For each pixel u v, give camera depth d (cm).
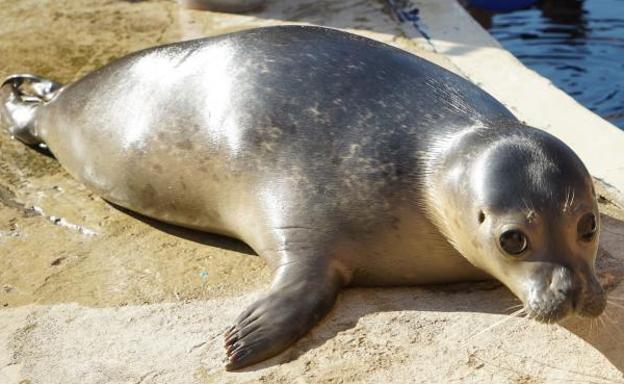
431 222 237
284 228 241
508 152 230
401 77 249
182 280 246
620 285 238
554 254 225
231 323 235
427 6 362
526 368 224
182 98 254
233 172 247
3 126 292
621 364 224
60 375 228
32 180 276
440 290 241
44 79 294
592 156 274
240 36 260
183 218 256
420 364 225
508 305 236
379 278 241
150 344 232
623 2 411
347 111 245
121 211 266
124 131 259
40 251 255
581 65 345
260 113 247
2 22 361
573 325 231
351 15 356
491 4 409
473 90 252
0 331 237
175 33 346
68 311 240
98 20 361
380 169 240
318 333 232
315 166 243
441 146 239
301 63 252
